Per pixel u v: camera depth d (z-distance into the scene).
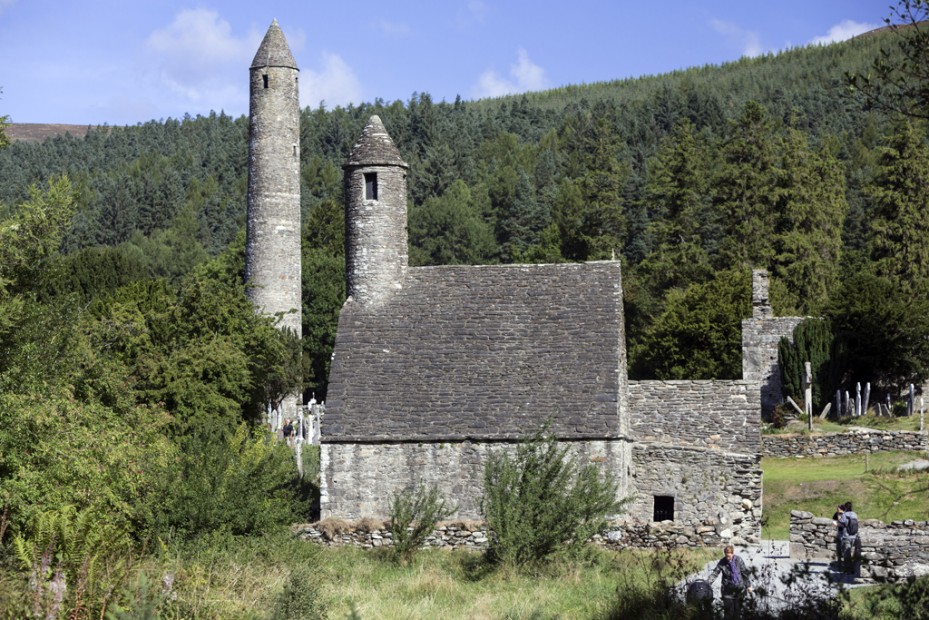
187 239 154.12
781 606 18.80
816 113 192.50
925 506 31.91
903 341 52.00
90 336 30.59
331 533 28.59
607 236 100.38
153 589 16.45
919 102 13.45
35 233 25.70
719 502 31.31
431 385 31.06
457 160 180.00
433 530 27.73
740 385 34.88
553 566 24.73
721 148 88.94
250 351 39.50
